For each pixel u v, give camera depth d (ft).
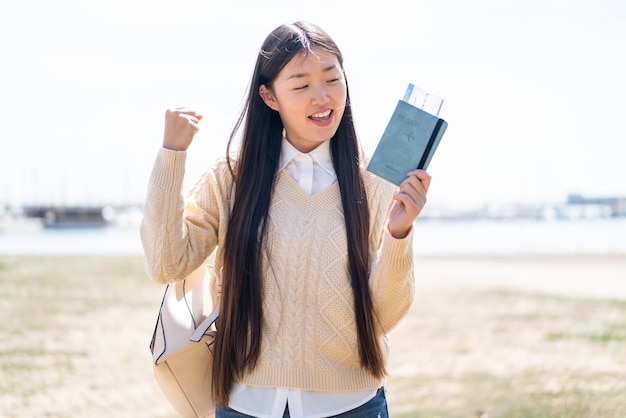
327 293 7.63
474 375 21.04
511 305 35.09
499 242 97.35
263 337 7.63
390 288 7.59
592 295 38.88
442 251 80.79
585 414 16.21
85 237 126.82
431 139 7.61
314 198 7.86
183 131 7.68
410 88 7.81
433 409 17.43
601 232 121.60
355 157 8.06
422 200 7.38
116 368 22.62
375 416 7.85
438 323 30.12
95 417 17.78
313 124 7.79
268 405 7.59
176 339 8.16
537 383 19.67
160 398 19.56
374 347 7.65
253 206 7.79
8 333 27.43
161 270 7.72
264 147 8.04
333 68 7.81
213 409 8.39
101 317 31.35
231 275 7.71
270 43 7.97
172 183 7.62
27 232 150.61
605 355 23.25
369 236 7.93
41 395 19.52
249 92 8.15
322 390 7.58
